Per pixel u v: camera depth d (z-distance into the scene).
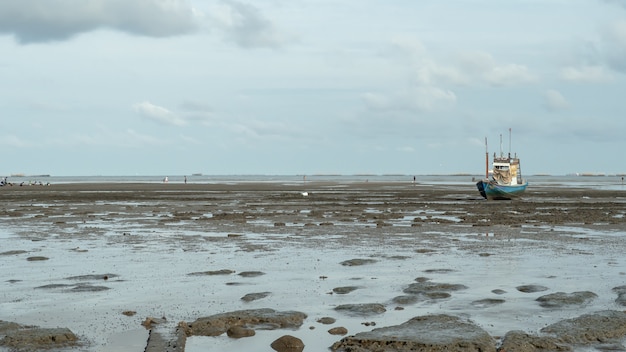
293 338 9.86
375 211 41.62
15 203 52.97
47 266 17.53
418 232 26.95
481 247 21.58
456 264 17.72
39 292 13.89
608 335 10.21
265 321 11.29
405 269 16.88
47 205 49.78
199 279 15.48
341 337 10.32
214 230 28.05
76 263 18.08
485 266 17.33
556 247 21.55
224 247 21.81
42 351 9.49
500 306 12.39
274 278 15.61
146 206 48.12
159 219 34.44
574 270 16.61
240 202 54.72
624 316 11.18
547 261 18.23
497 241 23.42
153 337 10.15
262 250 20.97
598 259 18.62
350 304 12.60
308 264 17.83
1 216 36.75
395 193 77.19
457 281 15.04
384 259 18.77
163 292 13.90
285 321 11.30
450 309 12.19
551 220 33.34
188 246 22.11
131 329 10.77
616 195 71.62
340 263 17.98
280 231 27.53
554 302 12.61
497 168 65.19
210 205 49.62
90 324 11.12
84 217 36.09
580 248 21.27
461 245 22.19
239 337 10.37
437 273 16.19
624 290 13.81
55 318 11.56
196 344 9.99
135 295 13.59
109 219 34.56
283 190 90.25
